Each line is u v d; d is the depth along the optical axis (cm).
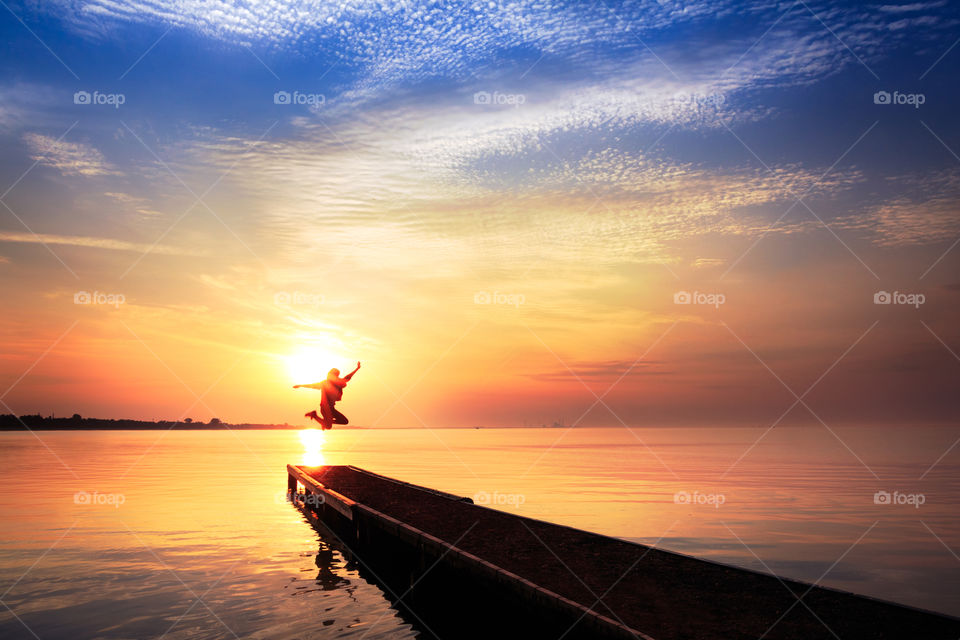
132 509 2134
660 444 9194
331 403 1188
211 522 1891
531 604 806
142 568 1300
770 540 1544
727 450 6975
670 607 729
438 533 1162
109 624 945
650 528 1709
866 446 7875
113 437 13062
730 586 812
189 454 6050
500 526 1236
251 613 1008
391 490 1827
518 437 16425
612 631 666
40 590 1126
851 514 1967
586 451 6906
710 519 1864
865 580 1169
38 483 3006
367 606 1057
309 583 1202
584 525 1758
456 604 1002
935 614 695
